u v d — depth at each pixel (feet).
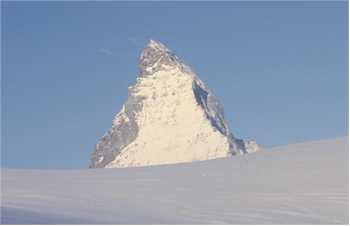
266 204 91.25
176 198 95.09
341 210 87.61
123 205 88.89
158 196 96.53
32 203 87.35
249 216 83.66
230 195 97.45
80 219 75.92
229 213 85.30
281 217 83.41
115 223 75.10
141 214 82.79
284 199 94.17
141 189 102.01
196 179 110.52
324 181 104.68
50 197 93.04
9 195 93.71
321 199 93.81
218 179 110.11
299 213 85.87
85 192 98.43
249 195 97.14
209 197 96.02
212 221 80.07
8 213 75.77
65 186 103.76
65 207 85.46
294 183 104.42
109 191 99.81
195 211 86.17
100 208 86.12
